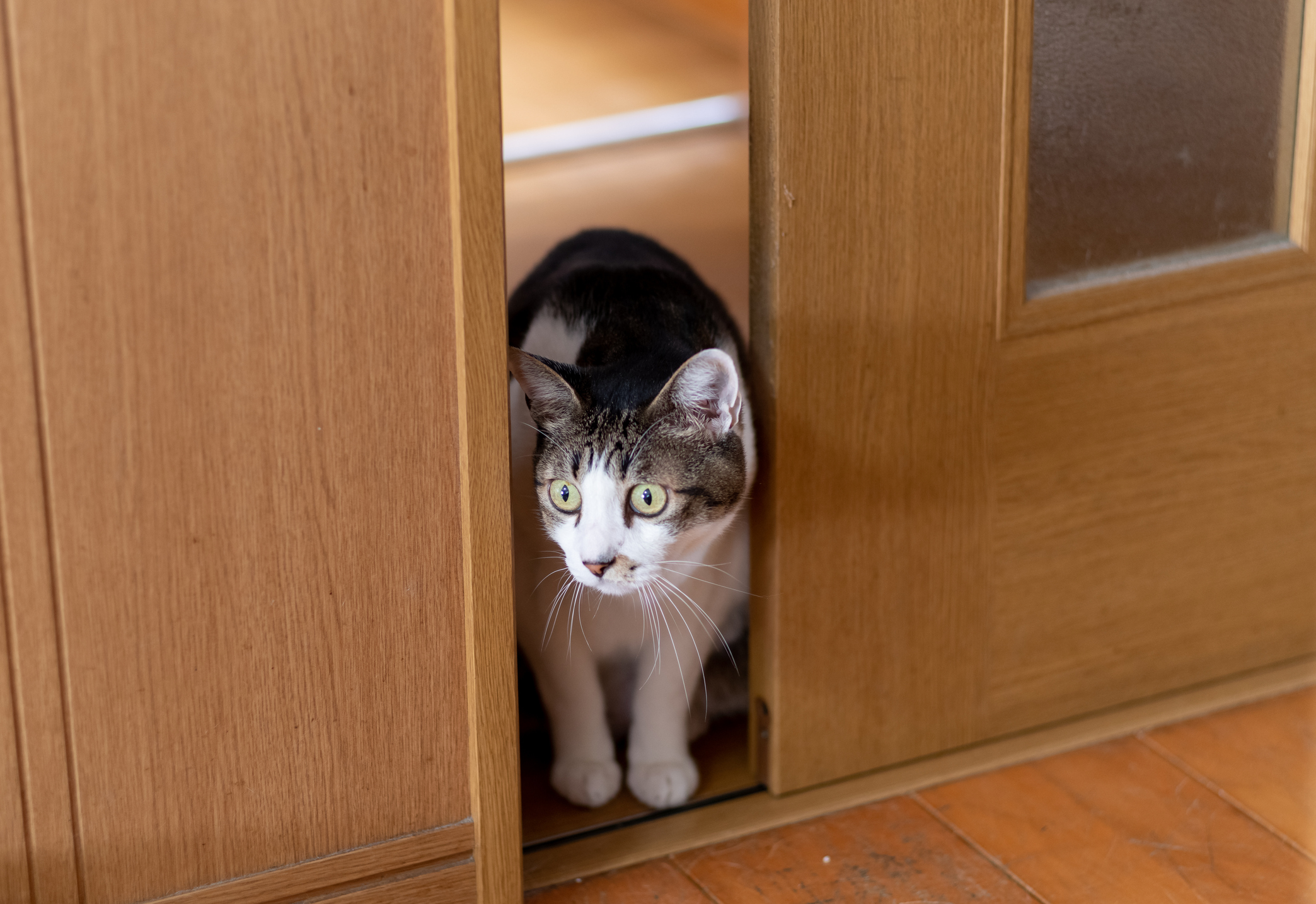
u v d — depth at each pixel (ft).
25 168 2.93
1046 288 4.45
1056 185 4.39
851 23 3.83
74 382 3.11
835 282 4.09
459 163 3.25
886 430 4.33
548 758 4.91
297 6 3.05
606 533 3.89
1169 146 4.51
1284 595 5.23
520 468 4.37
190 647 3.41
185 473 3.27
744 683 5.02
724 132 10.30
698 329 4.59
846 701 4.61
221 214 3.13
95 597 3.27
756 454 4.29
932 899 4.14
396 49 3.16
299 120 3.13
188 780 3.52
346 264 3.28
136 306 3.11
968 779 4.75
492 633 3.68
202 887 3.63
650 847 4.36
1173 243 4.65
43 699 3.29
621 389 4.03
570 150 9.82
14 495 3.12
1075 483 4.68
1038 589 4.77
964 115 4.06
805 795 4.64
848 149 3.96
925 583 4.58
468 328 3.39
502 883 3.95
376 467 3.47
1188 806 4.57
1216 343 4.72
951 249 4.19
